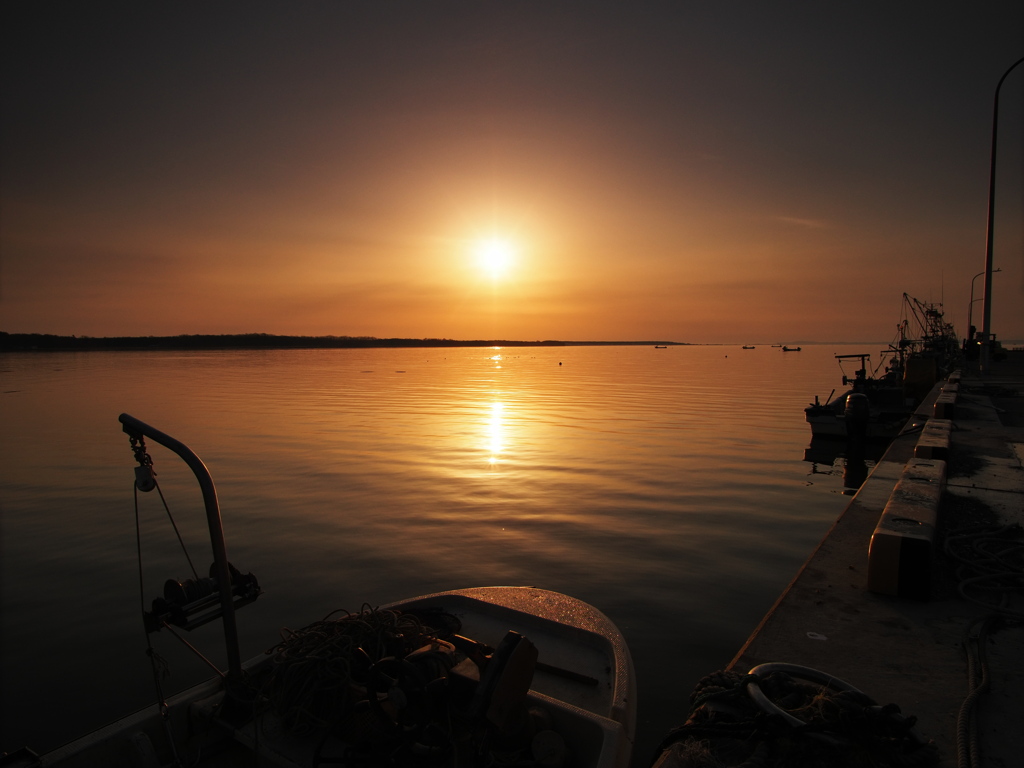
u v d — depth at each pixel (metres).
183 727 3.18
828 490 14.63
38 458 19.08
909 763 2.69
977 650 3.70
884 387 23.08
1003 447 10.02
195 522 11.89
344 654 3.09
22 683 6.24
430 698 2.69
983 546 5.43
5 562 9.77
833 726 2.74
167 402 37.78
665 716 5.58
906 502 5.22
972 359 35.50
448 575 9.09
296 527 11.49
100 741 2.91
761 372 81.44
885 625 4.11
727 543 10.58
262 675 3.43
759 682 3.11
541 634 4.27
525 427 26.50
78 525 11.77
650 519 12.05
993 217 24.59
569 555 9.93
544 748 2.95
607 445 21.48
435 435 23.92
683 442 22.20
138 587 8.73
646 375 76.50
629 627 7.37
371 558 9.78
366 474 16.34
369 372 81.56
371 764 2.85
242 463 17.98
